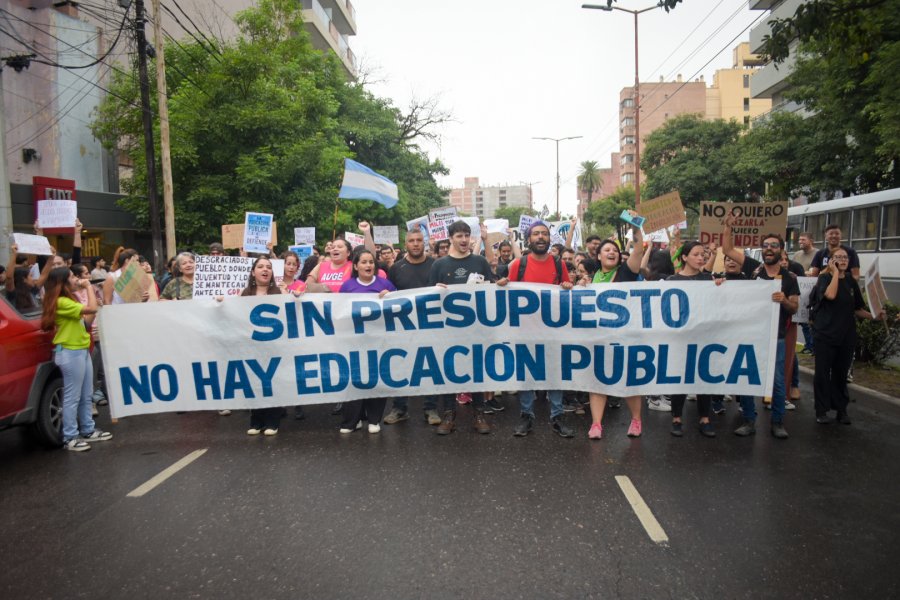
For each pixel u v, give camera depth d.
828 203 20.39
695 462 5.64
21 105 22.05
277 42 22.33
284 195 18.81
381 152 31.17
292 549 4.06
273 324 6.79
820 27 7.45
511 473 5.37
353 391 6.74
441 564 3.82
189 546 4.14
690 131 38.31
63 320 6.31
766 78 38.25
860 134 20.23
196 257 7.41
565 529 4.28
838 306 6.72
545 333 6.57
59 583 3.72
